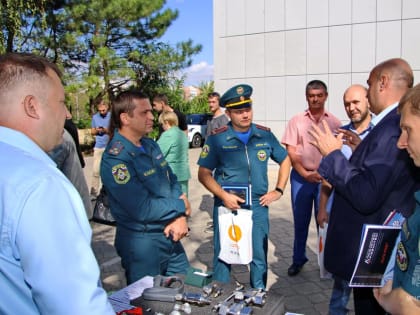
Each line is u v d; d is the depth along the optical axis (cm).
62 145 315
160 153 271
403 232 130
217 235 302
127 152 237
